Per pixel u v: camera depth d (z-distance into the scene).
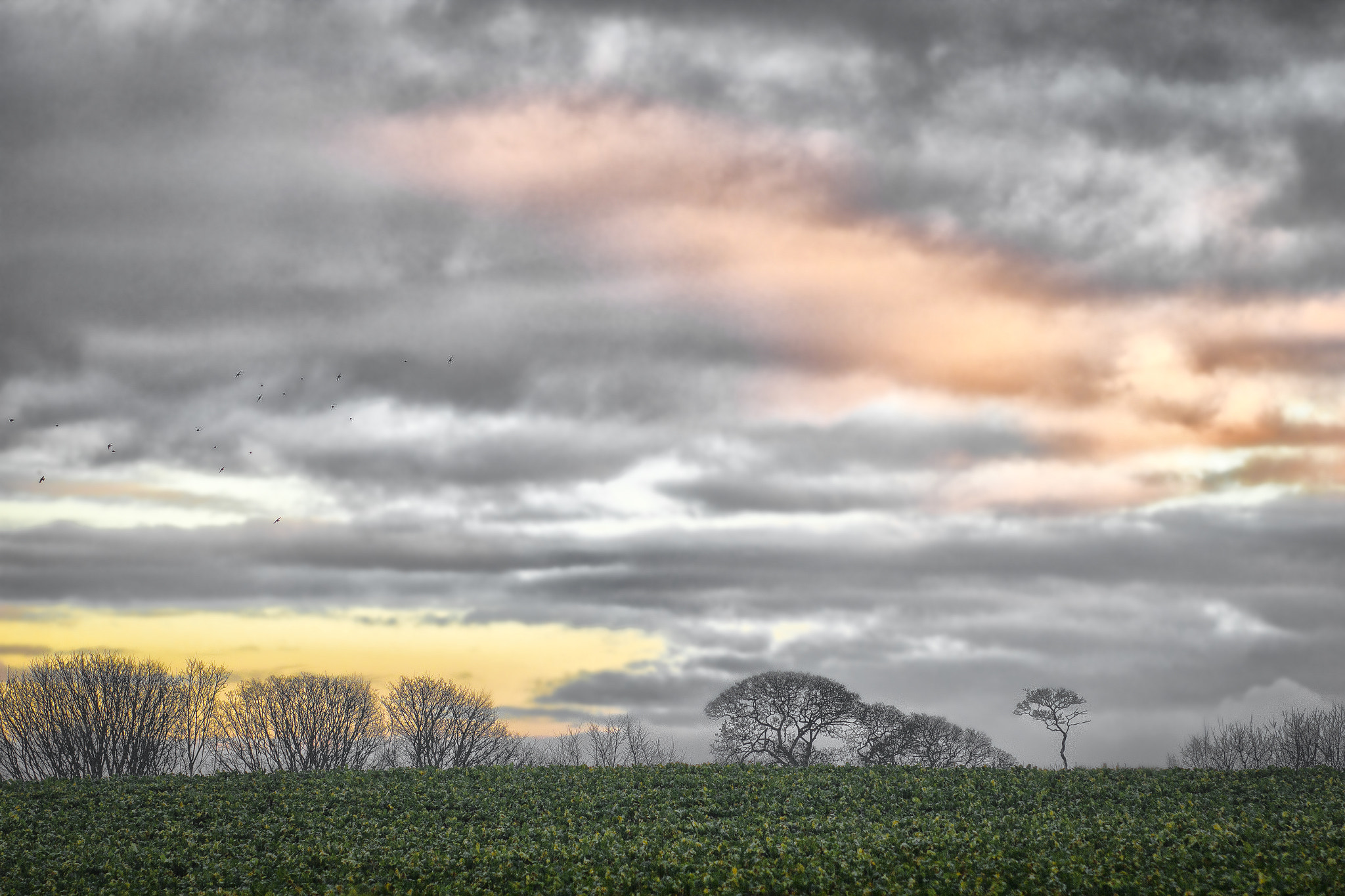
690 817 51.41
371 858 44.38
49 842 48.41
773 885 37.34
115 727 106.81
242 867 43.62
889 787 58.03
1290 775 58.25
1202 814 47.75
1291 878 34.84
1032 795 54.59
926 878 37.47
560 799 56.34
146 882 41.78
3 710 104.19
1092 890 35.59
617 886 38.38
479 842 46.62
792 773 64.19
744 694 108.19
